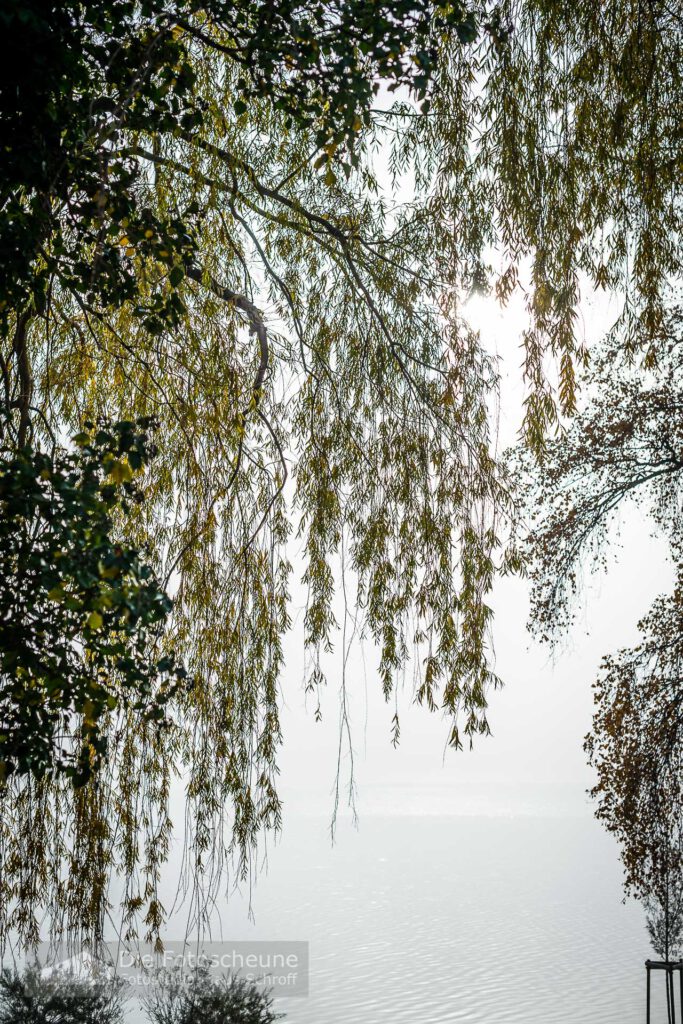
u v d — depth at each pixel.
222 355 4.22
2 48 3.05
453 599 4.45
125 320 4.30
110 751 3.98
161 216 3.99
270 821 4.14
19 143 3.13
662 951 9.98
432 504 4.51
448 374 4.49
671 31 4.35
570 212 4.27
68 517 2.79
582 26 4.29
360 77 3.53
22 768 2.80
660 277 4.40
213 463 4.20
